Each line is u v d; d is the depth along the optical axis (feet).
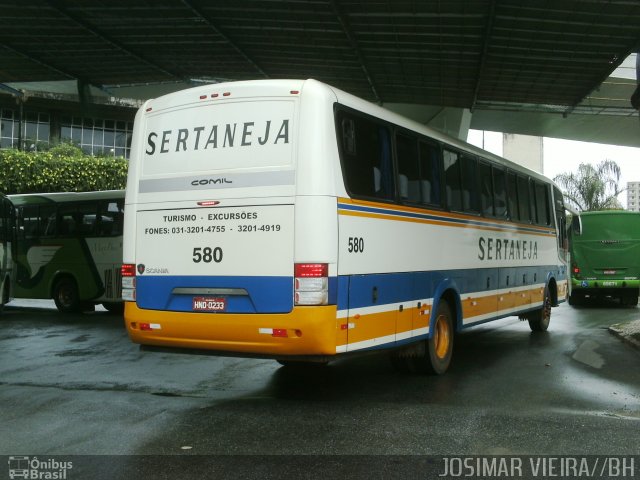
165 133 22.12
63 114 113.29
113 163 98.73
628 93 54.95
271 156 20.21
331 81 42.09
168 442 17.30
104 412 20.49
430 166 26.30
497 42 33.12
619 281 66.80
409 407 21.36
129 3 30.01
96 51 36.73
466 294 29.14
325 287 19.43
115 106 112.27
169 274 21.49
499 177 33.96
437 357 26.86
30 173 93.35
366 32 32.76
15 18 31.65
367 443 17.26
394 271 22.98
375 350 21.81
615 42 32.42
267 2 29.53
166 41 35.19
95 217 53.26
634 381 26.04
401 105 61.00
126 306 22.43
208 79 42.80
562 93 41.81
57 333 40.65
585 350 34.55
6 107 108.47
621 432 18.38
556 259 44.86
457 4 28.66
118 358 31.09
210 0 29.53
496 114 70.95
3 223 51.52
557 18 29.73
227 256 20.52
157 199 21.91
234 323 20.20
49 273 54.85
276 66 39.47
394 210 23.09
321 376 26.94
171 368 28.50
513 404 21.86
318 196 19.57
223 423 19.21
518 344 37.06
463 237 28.86
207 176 21.07
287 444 17.16
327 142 19.94
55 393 23.31
